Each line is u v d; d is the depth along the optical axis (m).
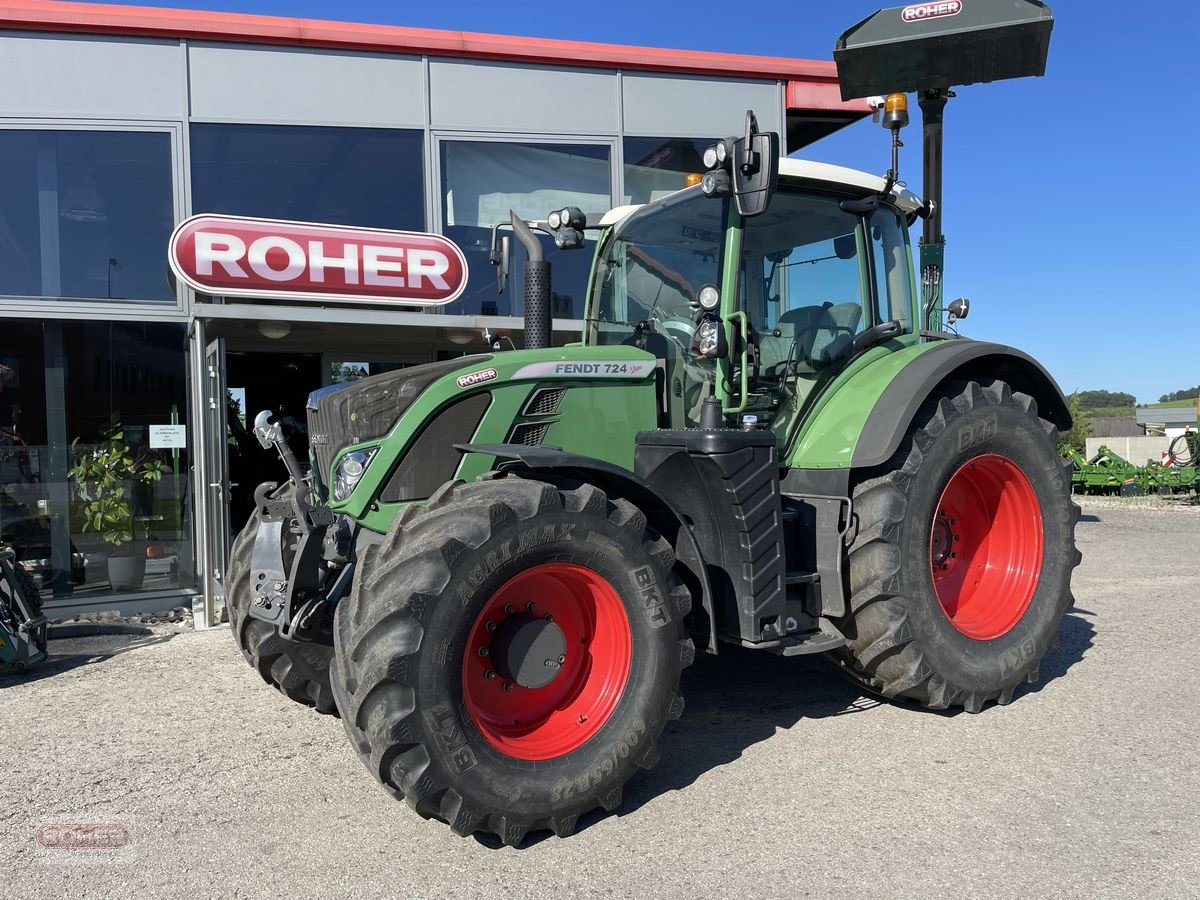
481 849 2.76
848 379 4.00
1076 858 2.59
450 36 7.42
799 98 8.47
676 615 3.03
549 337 3.99
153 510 6.77
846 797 3.04
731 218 3.55
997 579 4.12
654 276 3.93
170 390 6.84
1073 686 4.20
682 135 8.20
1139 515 11.73
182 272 6.52
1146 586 6.63
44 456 6.56
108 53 6.61
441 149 7.56
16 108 6.44
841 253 4.12
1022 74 5.60
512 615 2.94
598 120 7.96
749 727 3.76
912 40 5.35
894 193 4.21
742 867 2.59
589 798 2.83
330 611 3.30
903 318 4.42
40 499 6.55
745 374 3.49
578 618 3.09
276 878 2.60
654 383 3.66
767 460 3.28
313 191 7.21
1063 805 2.94
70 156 6.59
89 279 6.65
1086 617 5.59
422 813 2.67
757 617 3.21
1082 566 7.60
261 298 6.79
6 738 3.87
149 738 3.84
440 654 2.62
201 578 6.72
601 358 3.53
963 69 5.55
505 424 3.36
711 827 2.86
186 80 6.80
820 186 3.95
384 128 7.35
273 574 3.37
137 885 2.58
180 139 6.79
